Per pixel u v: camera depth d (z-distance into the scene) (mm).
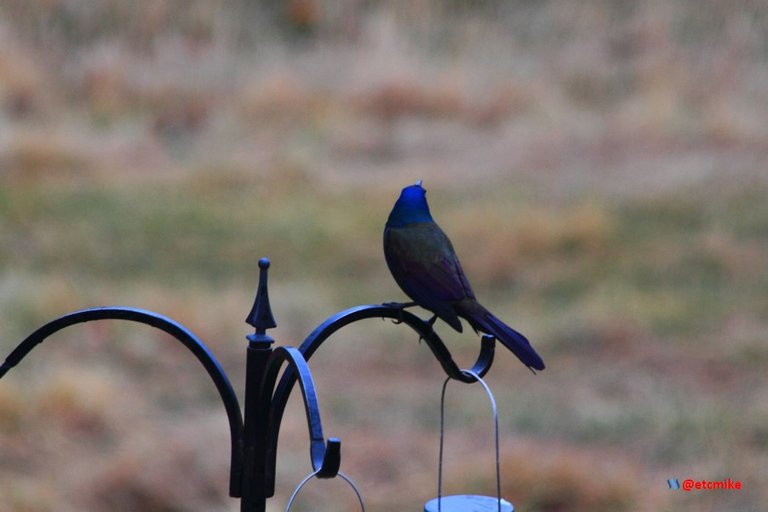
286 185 18250
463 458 9055
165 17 25562
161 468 8430
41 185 17859
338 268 14734
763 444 9375
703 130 20781
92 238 15352
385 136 21078
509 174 18906
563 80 24656
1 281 13070
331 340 12250
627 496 8367
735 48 25094
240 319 12219
